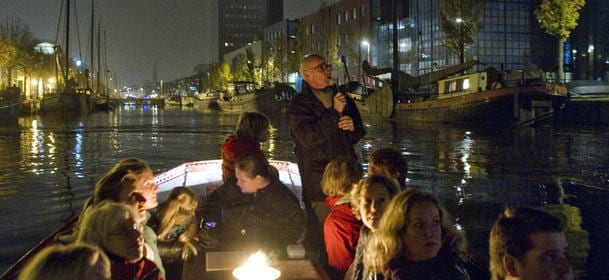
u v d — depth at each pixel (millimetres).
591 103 33312
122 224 2818
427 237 2707
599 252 7039
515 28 49062
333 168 4191
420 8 55250
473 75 34719
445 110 35594
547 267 2180
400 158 4281
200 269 3703
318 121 4480
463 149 20250
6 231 8312
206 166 7641
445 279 2756
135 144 23234
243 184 4445
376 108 41094
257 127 5273
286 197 4477
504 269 2283
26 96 59250
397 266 2746
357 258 3424
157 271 3287
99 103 73688
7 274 3842
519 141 23281
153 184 3984
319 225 4859
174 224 4270
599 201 10516
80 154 19219
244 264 3145
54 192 11555
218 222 4664
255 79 79250
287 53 72562
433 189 11930
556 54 49656
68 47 61062
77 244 2154
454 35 40406
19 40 52969
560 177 13477
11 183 12719
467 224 8719
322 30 65500
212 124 39344
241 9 181000
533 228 2205
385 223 2801
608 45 49812
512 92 31844
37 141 24672
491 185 12391
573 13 36969
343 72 64188
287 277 3193
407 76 39250
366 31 62625
